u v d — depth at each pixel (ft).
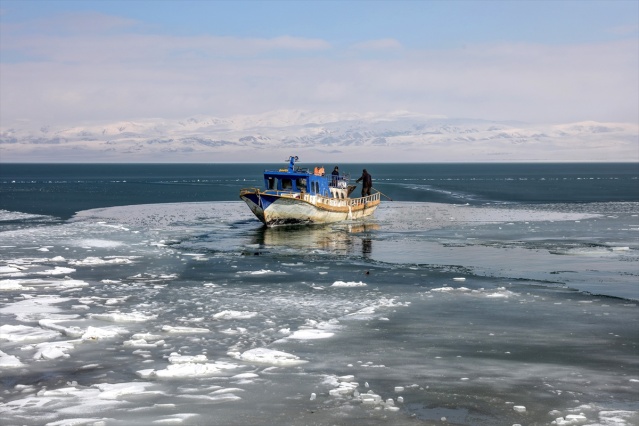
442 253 126.82
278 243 142.72
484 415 45.93
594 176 648.79
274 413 45.88
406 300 83.05
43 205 251.19
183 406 47.01
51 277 98.78
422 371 55.16
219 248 134.21
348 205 194.80
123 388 50.06
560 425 44.09
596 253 124.57
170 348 61.36
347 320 72.28
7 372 54.34
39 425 43.50
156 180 558.97
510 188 389.19
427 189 377.09
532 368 56.08
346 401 48.19
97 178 622.95
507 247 134.31
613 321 72.23
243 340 64.28
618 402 48.42
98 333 64.85
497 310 77.36
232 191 366.43
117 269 106.73
